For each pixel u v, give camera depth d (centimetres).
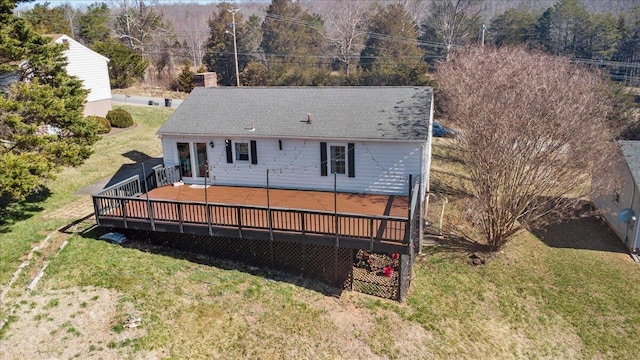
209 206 1272
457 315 1255
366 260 1427
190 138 1652
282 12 5456
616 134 2623
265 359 957
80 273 1164
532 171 1580
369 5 6184
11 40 1384
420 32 6141
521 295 1392
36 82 1448
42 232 1384
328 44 6016
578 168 1551
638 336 1239
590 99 1894
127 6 6312
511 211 1561
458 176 2375
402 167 1503
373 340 1083
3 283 1111
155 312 1039
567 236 1797
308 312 1138
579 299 1385
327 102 1692
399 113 1576
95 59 2823
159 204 1436
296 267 1326
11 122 1330
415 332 1144
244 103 1759
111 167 2100
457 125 2336
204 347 964
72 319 991
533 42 5062
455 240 1686
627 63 4838
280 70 4809
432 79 4262
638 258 1636
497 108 1603
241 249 1355
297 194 1562
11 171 1216
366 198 1512
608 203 1903
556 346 1192
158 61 5394
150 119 3050
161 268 1241
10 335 935
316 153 1556
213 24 5344
